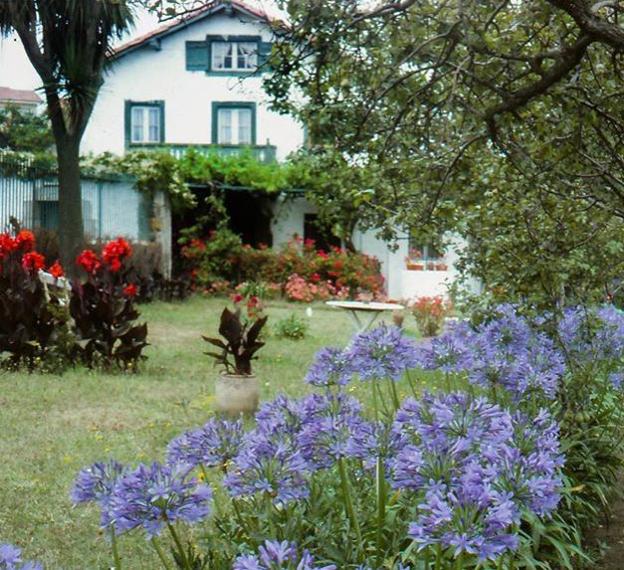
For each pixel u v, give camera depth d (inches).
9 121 1349.7
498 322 206.2
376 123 247.1
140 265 796.6
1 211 624.4
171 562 177.8
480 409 109.4
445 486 95.7
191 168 946.1
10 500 217.5
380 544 126.1
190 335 574.2
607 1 156.7
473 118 210.8
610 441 221.1
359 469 141.5
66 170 683.4
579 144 185.9
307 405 121.0
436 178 198.1
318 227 994.1
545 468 96.0
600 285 200.4
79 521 205.5
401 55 219.9
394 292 1000.2
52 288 473.1
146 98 1048.2
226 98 1044.5
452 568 121.3
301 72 241.3
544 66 206.1
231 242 946.1
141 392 359.6
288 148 1043.9
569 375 215.2
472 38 185.9
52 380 376.2
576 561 185.8
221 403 316.8
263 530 124.7
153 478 95.3
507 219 190.1
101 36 681.6
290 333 576.1
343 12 203.6
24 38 664.4
